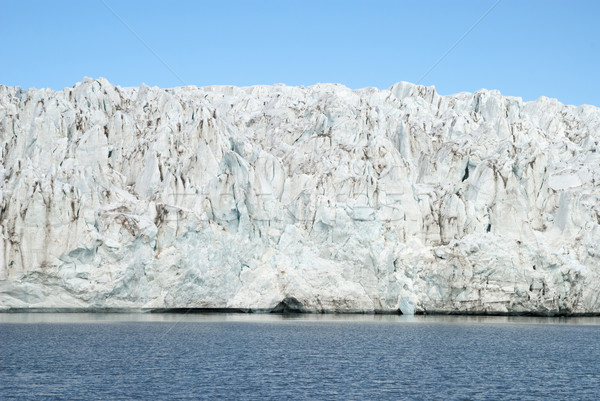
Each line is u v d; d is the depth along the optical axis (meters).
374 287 163.00
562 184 194.50
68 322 140.00
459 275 160.12
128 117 187.62
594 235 170.38
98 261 143.62
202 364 93.31
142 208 156.00
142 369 88.94
